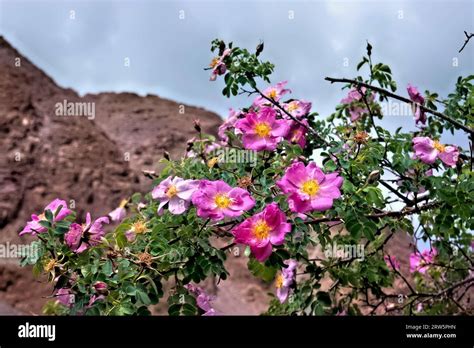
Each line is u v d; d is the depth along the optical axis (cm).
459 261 389
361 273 315
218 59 301
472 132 295
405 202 294
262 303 1161
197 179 277
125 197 1329
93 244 255
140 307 244
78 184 1295
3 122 1348
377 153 279
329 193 228
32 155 1300
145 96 1905
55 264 240
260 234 226
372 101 343
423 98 315
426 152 282
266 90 313
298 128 304
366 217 254
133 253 254
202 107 1922
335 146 298
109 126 1683
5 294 947
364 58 319
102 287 236
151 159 1516
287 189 228
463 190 267
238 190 237
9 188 1188
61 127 1442
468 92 332
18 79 1533
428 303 390
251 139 265
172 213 257
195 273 247
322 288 520
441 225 276
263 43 297
